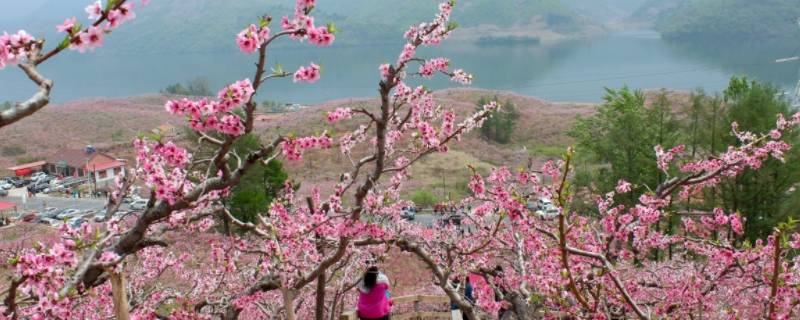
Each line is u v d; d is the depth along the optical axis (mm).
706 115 23703
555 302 6516
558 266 6707
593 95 130625
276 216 6797
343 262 7668
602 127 26047
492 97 84688
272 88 168625
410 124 6445
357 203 5844
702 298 6832
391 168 6352
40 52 3232
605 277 6672
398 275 15422
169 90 125062
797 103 48969
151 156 4520
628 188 8797
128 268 9516
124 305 4254
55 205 48844
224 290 8758
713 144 22219
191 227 6516
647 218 7094
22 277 3760
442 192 43875
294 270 6258
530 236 7070
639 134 23797
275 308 8922
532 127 73500
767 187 19062
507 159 58062
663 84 139375
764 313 6785
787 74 137375
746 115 20375
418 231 9703
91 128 84875
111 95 185000
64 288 3855
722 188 19859
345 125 50125
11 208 46312
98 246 4160
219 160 4578
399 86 6293
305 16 4051
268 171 23500
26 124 85688
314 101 141500
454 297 6465
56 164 62406
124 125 87250
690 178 8383
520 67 197375
